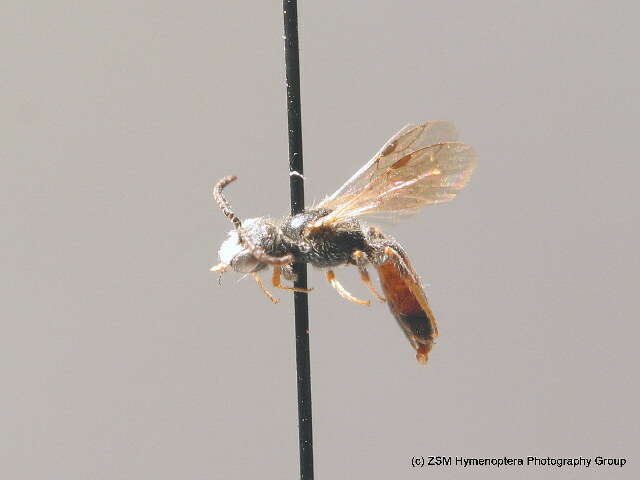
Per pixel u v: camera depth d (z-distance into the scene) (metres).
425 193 0.08
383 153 0.08
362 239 0.08
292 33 0.07
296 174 0.07
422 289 0.08
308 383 0.08
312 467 0.08
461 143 0.08
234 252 0.07
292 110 0.07
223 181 0.08
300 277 0.08
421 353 0.08
